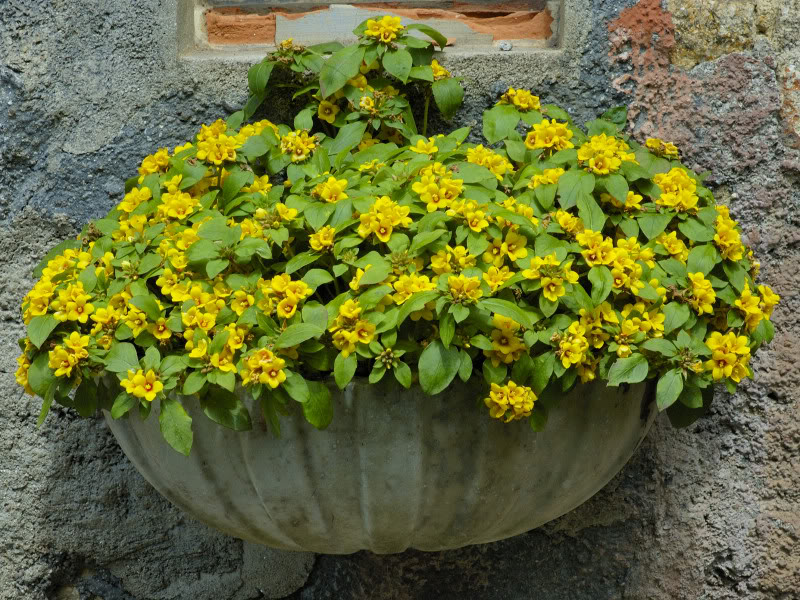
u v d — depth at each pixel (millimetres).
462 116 1318
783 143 1298
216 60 1321
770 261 1302
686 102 1303
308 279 1107
